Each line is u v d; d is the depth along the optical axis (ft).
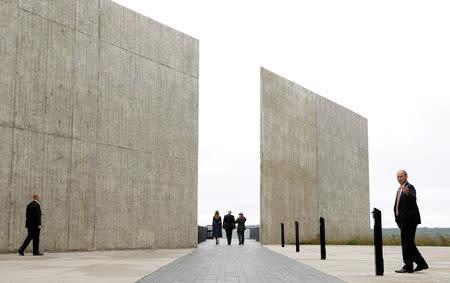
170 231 68.80
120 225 61.57
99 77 60.64
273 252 54.90
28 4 53.36
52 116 54.75
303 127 103.30
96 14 61.11
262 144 88.94
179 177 71.20
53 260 40.63
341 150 118.73
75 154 56.85
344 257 46.03
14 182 50.14
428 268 32.22
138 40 66.59
